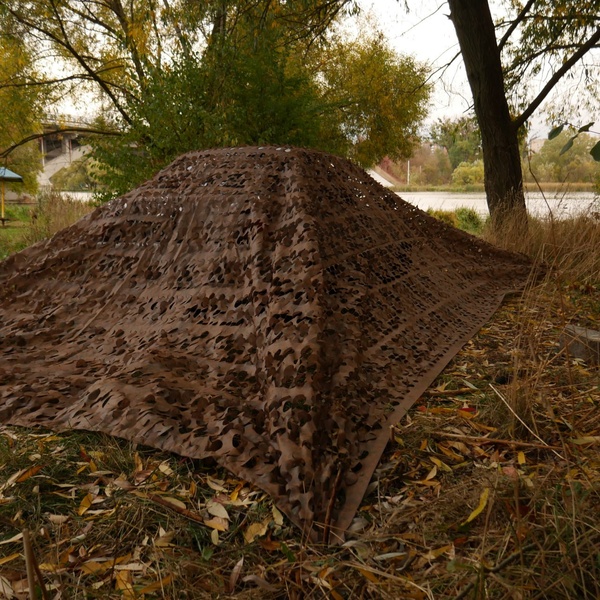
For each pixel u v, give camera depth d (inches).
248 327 127.0
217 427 98.0
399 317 147.4
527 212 301.3
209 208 160.2
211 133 300.5
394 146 596.7
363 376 115.2
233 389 110.7
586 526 69.2
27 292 166.9
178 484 89.0
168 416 101.1
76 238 178.9
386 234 179.5
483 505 70.3
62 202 421.4
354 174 197.2
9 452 97.8
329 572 68.5
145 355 120.0
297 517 78.9
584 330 145.3
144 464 94.3
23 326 152.6
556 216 254.5
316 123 353.4
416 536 74.6
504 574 64.2
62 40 478.9
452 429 105.8
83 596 65.5
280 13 362.3
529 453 95.6
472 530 74.5
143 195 176.1
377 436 99.6
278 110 327.6
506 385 124.7
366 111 566.9
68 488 89.0
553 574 62.9
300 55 516.1
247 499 85.0
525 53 383.9
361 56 560.7
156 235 165.3
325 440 93.0
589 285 207.5
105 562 71.7
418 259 186.2
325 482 84.0
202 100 315.3
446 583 65.3
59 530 78.5
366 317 134.8
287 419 94.0
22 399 113.3
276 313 118.5
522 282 222.8
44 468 93.6
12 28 449.1
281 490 83.0
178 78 310.0
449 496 82.7
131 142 326.6
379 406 109.9
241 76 322.3
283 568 70.3
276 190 158.9
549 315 180.2
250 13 347.3
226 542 75.9
